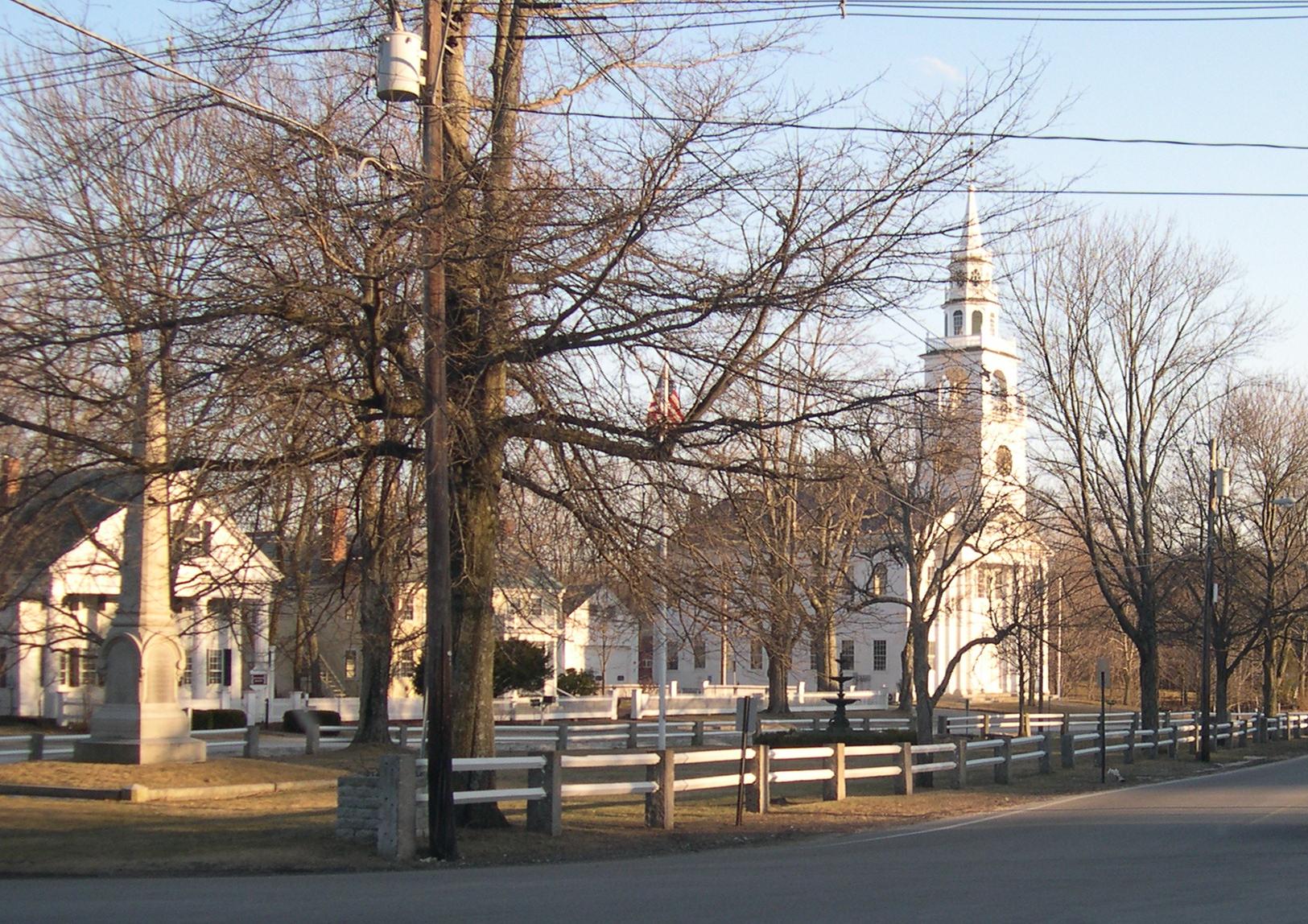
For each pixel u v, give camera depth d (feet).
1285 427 165.27
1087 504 131.95
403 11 51.29
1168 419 137.59
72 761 76.18
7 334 45.24
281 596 60.95
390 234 46.70
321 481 52.39
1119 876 44.93
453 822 48.37
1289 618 169.89
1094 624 153.79
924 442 65.51
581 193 47.42
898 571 180.34
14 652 120.67
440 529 47.57
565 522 55.72
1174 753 124.36
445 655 48.19
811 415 49.73
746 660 72.59
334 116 52.08
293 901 38.22
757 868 47.44
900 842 56.54
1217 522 160.04
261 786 70.54
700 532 52.03
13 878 43.62
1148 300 134.92
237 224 46.11
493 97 53.21
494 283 47.85
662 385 51.01
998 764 89.56
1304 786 90.22
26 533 50.60
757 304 47.24
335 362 49.44
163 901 38.09
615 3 52.13
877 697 202.39
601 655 208.03
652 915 36.11
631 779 85.87
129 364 47.03
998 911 37.14
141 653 74.54
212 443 45.91
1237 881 43.50
